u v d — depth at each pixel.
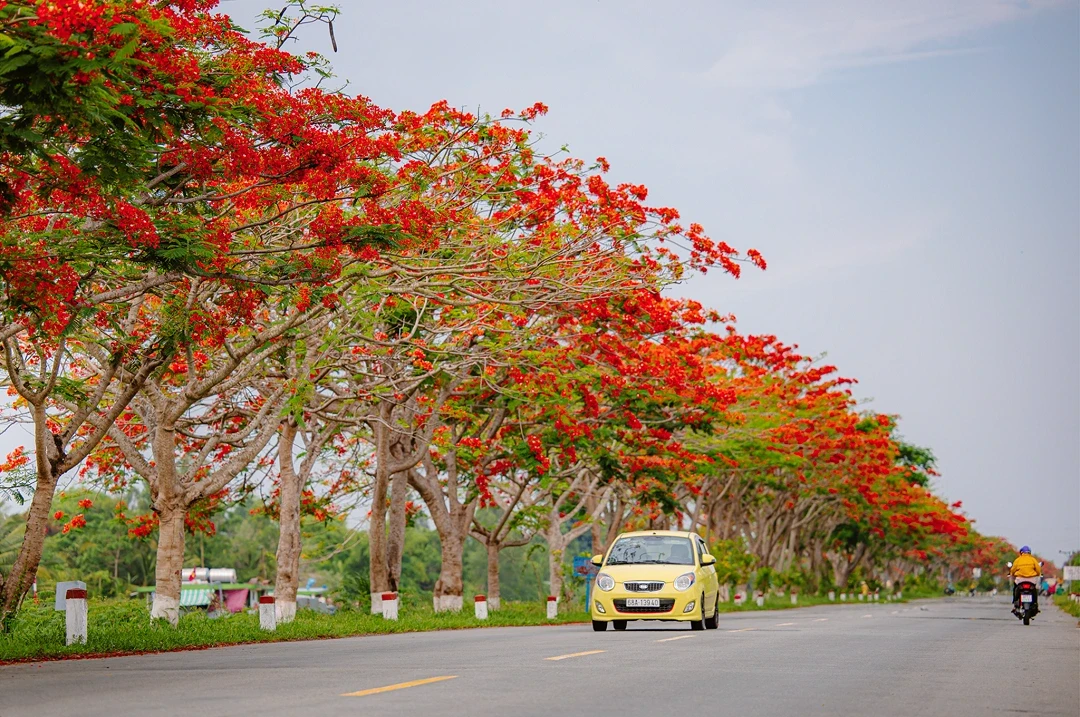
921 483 70.25
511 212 21.98
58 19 9.75
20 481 25.77
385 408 28.34
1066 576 57.16
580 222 22.73
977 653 15.63
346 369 24.08
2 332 16.14
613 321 25.33
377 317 22.22
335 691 9.75
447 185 20.80
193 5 13.70
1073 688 11.02
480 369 27.41
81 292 15.44
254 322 20.52
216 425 27.16
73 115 10.86
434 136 19.80
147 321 20.95
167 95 12.45
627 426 29.67
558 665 12.61
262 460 29.59
